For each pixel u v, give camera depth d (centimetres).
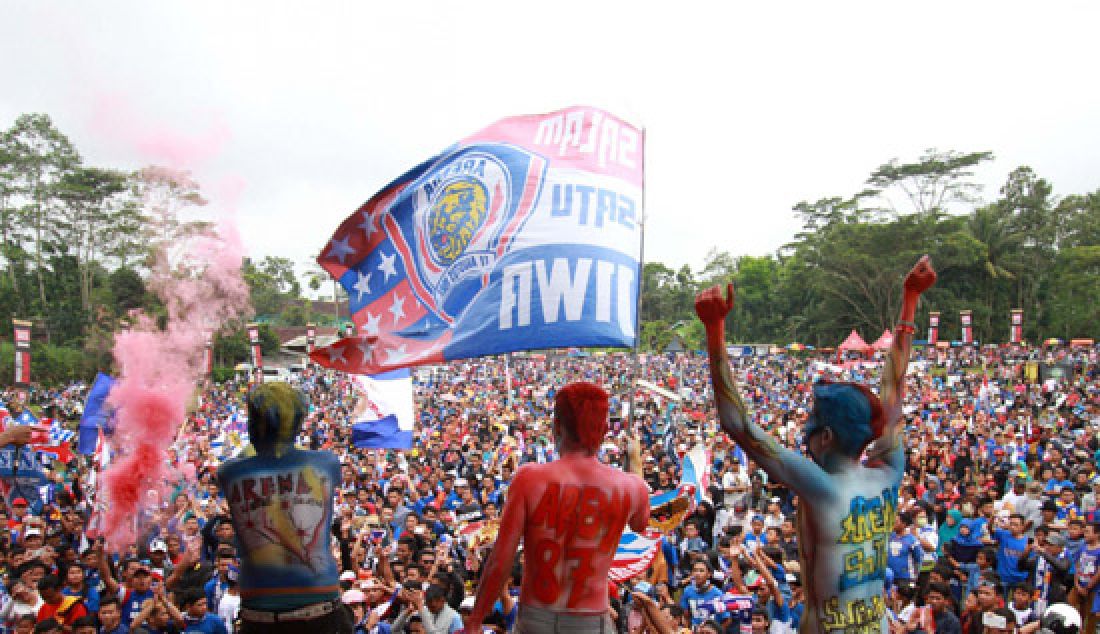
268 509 338
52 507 1261
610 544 319
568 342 582
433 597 695
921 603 862
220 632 735
